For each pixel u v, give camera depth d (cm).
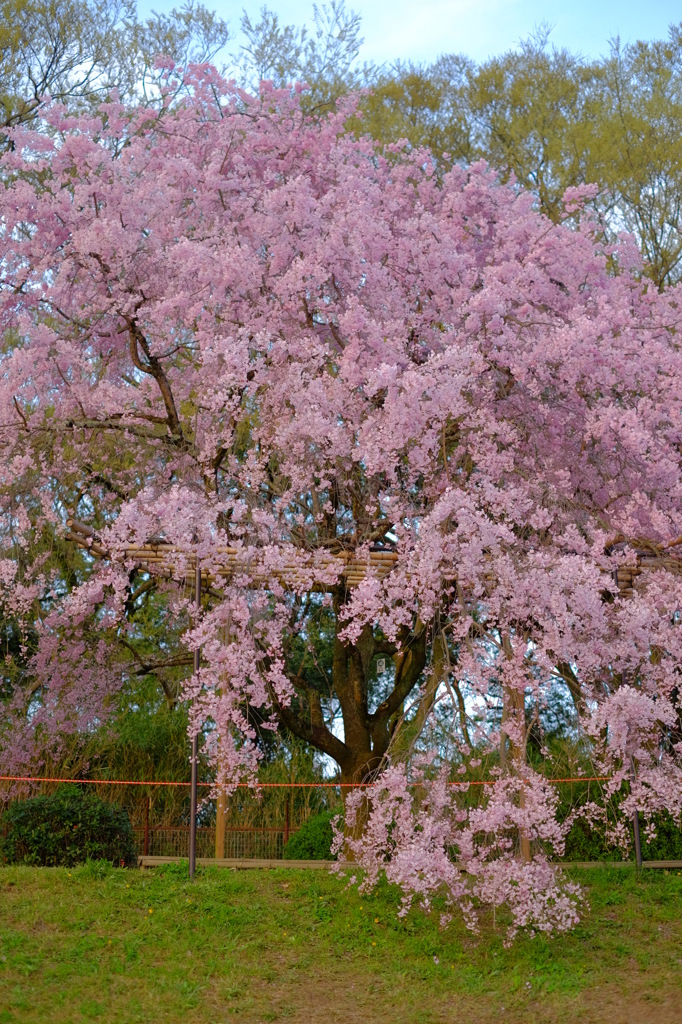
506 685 816
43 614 1334
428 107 1806
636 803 785
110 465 1256
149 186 1031
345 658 1188
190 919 812
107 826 966
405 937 809
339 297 1031
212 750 934
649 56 1850
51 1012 652
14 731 1216
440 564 828
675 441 965
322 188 1170
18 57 1556
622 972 757
